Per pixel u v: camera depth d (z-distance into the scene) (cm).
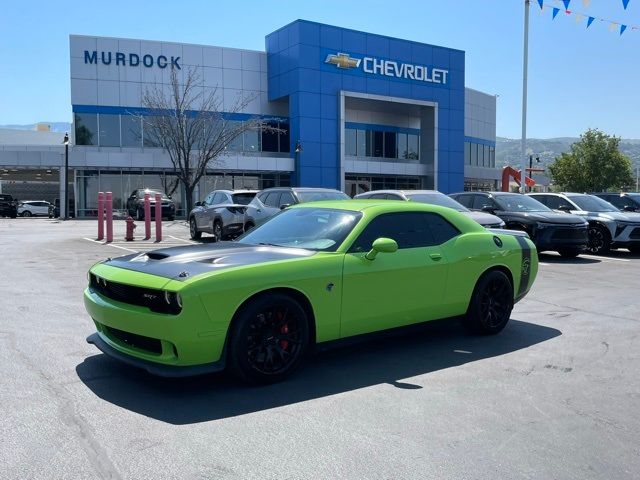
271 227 605
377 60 3859
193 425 393
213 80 3766
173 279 440
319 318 497
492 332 652
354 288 516
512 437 385
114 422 396
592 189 5138
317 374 508
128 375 492
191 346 432
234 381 484
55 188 6181
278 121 3941
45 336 610
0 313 714
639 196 1897
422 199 1339
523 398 457
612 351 596
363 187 4188
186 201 3588
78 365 516
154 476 323
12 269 1080
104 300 482
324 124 3678
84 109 3544
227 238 1590
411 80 4019
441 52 4150
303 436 379
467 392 469
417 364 543
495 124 5688
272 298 467
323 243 534
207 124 3550
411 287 561
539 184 6431
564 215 1416
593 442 380
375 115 4366
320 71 3650
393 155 4475
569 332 675
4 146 3581
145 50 3622
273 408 427
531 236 1384
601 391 477
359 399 448
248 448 360
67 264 1152
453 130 4244
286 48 3697
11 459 340
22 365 514
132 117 3619
